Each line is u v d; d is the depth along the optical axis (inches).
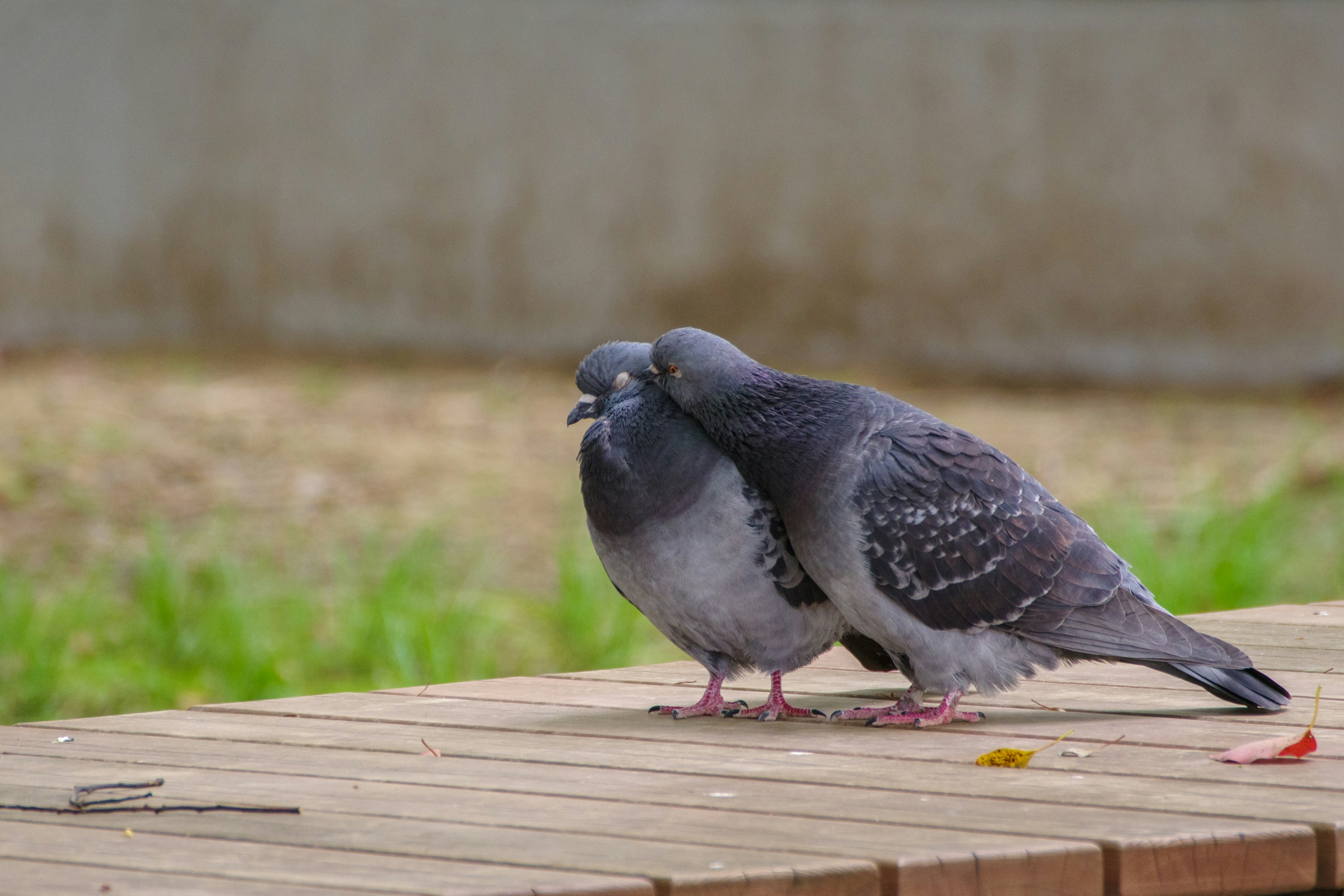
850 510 192.5
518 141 816.3
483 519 501.7
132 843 141.9
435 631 378.9
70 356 792.3
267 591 410.9
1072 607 196.7
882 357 800.9
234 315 834.8
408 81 816.9
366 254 827.4
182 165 829.2
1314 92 743.7
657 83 805.9
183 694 359.9
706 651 207.2
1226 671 200.2
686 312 814.5
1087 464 567.8
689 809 153.5
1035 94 773.3
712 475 196.9
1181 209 762.8
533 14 809.5
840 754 180.5
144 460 559.5
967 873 134.3
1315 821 145.5
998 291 786.2
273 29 820.0
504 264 821.2
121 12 821.2
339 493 528.7
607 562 205.6
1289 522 471.2
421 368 788.6
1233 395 739.4
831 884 131.2
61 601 401.4
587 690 228.2
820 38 792.3
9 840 143.3
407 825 147.9
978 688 199.5
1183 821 146.3
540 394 717.3
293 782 167.6
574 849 138.6
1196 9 754.2
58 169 828.6
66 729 198.1
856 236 797.2
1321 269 748.6
